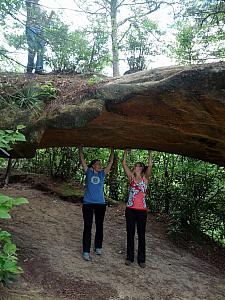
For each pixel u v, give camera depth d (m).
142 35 9.89
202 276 6.47
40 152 11.24
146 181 6.47
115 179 10.34
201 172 8.68
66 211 8.62
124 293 5.37
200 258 7.44
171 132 5.97
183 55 9.33
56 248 6.46
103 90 5.15
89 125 5.60
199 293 5.78
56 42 6.04
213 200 8.64
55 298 4.86
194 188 8.70
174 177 9.24
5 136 4.02
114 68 10.89
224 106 5.09
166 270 6.42
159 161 9.51
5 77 5.65
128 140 6.33
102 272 5.89
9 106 5.12
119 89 5.11
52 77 5.95
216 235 8.80
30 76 5.93
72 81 5.65
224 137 6.00
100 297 5.14
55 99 5.31
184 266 6.79
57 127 5.13
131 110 5.32
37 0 6.08
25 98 5.17
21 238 6.61
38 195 9.50
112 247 6.98
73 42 6.30
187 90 4.97
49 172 11.13
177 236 8.04
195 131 5.91
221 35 8.87
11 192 9.50
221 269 7.16
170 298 5.45
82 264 6.04
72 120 5.07
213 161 7.23
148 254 6.95
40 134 5.11
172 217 8.56
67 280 5.42
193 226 8.52
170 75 5.11
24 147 5.24
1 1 5.17
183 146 6.62
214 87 4.91
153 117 5.52
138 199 6.33
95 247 6.52
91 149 10.52
